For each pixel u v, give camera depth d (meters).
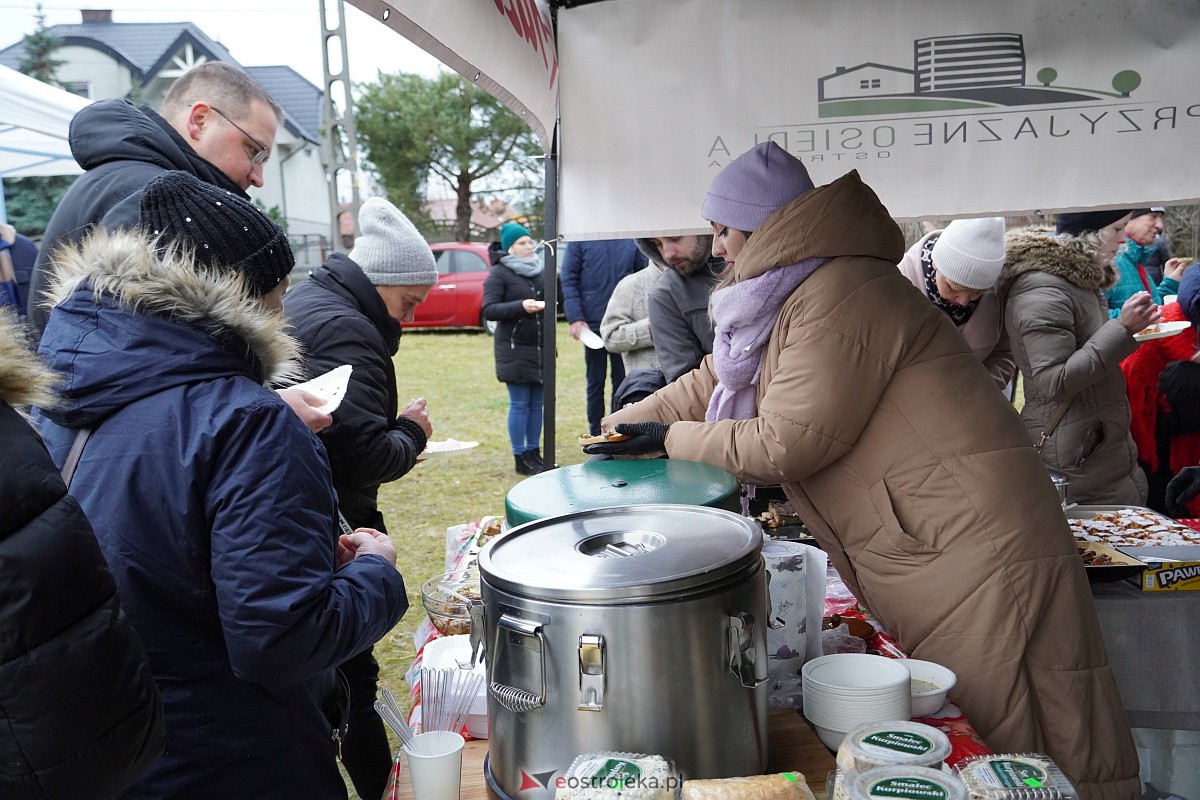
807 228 1.78
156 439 1.22
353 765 2.42
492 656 1.17
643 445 1.92
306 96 35.56
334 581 1.32
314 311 2.35
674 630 1.08
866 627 1.80
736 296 1.87
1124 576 2.10
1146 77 2.57
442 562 4.93
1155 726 2.09
